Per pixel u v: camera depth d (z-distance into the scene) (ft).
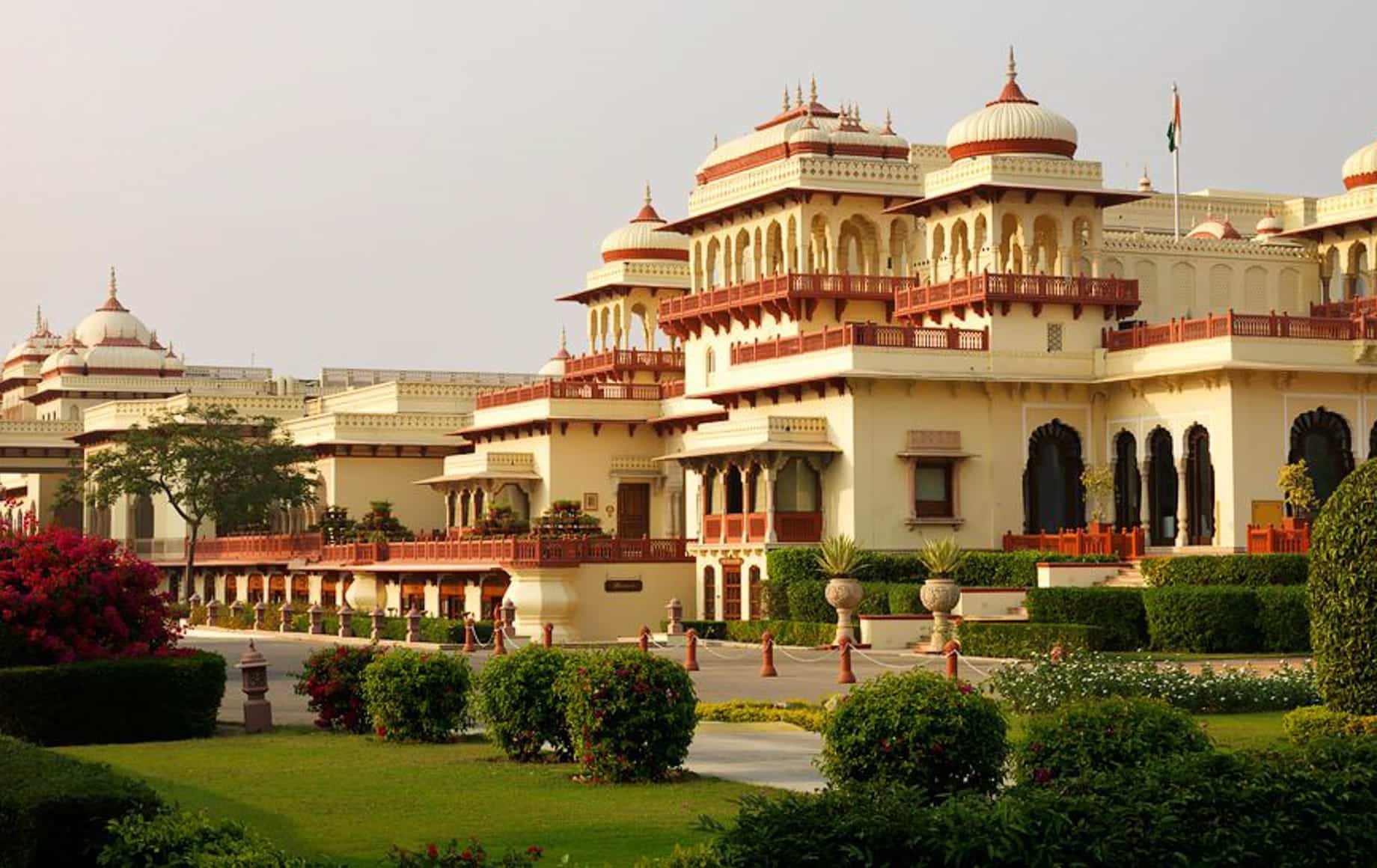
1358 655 76.28
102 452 268.82
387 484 272.72
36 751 58.95
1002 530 191.21
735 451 190.19
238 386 362.94
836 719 64.75
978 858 44.42
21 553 92.48
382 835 60.85
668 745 74.02
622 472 241.96
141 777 74.13
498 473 240.32
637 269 266.98
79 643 91.61
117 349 356.38
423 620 192.95
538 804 67.77
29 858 48.06
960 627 150.41
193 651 95.91
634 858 56.13
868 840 44.39
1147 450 188.75
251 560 263.70
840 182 211.20
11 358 405.18
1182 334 183.83
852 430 186.39
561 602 193.67
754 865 43.80
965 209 197.26
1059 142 197.57
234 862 44.39
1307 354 180.45
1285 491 174.19
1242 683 99.71
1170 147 224.53
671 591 201.67
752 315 218.59
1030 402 193.16
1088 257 198.49
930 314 200.64
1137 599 147.95
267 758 82.48
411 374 367.86
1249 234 256.93
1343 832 47.78
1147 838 45.91
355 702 93.97
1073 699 94.43
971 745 63.21
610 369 260.21
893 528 187.01
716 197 223.30
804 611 177.58
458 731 92.79
